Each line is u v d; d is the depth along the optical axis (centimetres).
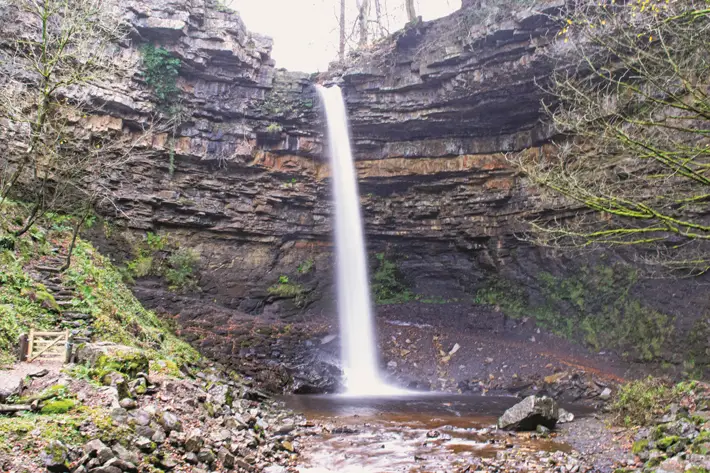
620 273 1634
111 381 649
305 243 2161
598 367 1516
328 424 968
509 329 1869
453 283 2200
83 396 599
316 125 2100
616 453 744
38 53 1493
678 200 666
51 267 1128
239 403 944
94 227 1691
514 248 2036
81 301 1038
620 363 1515
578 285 1755
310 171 2123
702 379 1304
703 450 616
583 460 721
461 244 2172
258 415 930
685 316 1422
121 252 1745
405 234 2252
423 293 2220
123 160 1431
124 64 1714
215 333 1644
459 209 2153
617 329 1584
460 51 1773
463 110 1944
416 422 1016
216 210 1972
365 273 2217
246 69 1978
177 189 1905
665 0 708
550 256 1888
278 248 2108
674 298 1470
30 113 1243
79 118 1602
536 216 1934
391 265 2233
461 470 675
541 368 1535
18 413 532
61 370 679
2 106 1102
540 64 1630
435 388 1552
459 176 2128
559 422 996
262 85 2027
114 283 1325
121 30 1702
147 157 1811
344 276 2162
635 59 664
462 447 804
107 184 1719
